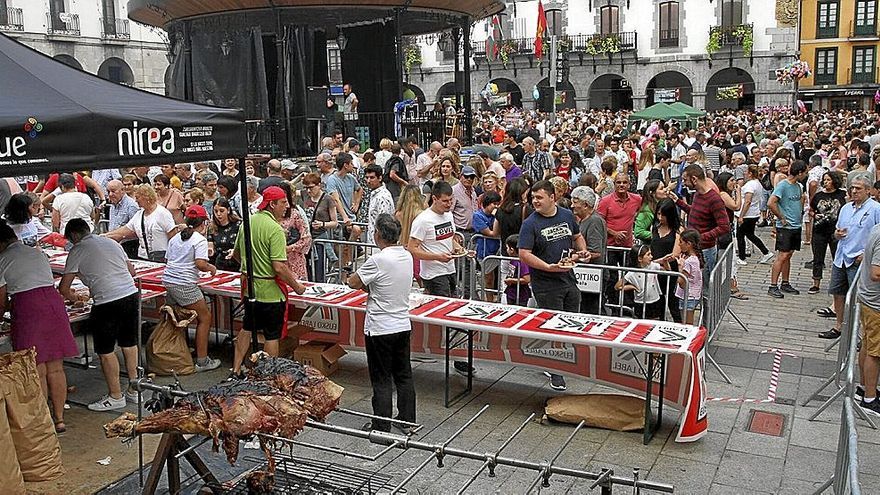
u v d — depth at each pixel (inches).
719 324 332.2
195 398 157.5
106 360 256.7
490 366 301.6
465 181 370.3
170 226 340.8
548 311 265.3
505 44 1720.0
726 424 244.5
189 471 201.2
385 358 231.8
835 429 240.5
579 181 374.6
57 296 235.9
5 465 184.5
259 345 296.8
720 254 351.3
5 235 230.8
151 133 210.7
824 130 945.5
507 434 237.6
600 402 244.8
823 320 369.4
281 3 562.9
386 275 227.9
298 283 266.2
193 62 633.0
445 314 260.2
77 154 190.9
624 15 1686.8
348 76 702.5
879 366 251.8
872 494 200.8
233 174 460.4
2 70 198.2
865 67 1790.1
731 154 634.2
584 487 202.7
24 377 196.9
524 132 655.1
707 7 1625.2
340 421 248.2
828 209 409.7
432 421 247.9
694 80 1657.2
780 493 200.2
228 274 324.5
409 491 200.8
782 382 283.0
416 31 757.3
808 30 1827.0
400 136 664.4
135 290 260.8
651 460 219.0
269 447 170.7
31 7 1371.8
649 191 348.8
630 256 342.0
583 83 1724.9
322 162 423.2
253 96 615.8
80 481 205.5
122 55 1514.5
